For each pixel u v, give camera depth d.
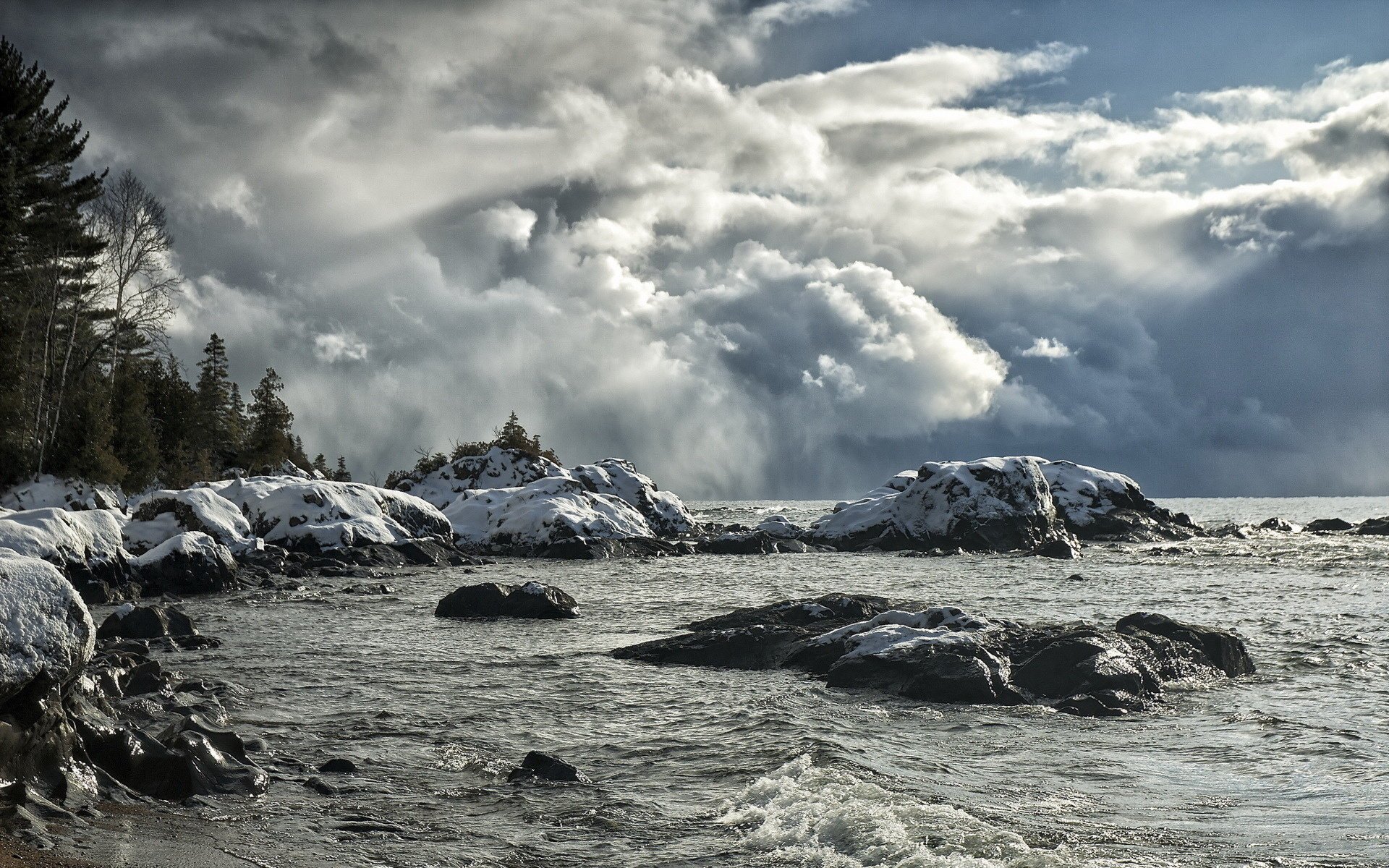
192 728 13.05
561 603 30.02
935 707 16.94
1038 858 9.31
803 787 11.79
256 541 47.53
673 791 12.02
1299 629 26.16
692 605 33.00
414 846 10.07
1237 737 14.95
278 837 10.25
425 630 26.78
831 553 59.28
